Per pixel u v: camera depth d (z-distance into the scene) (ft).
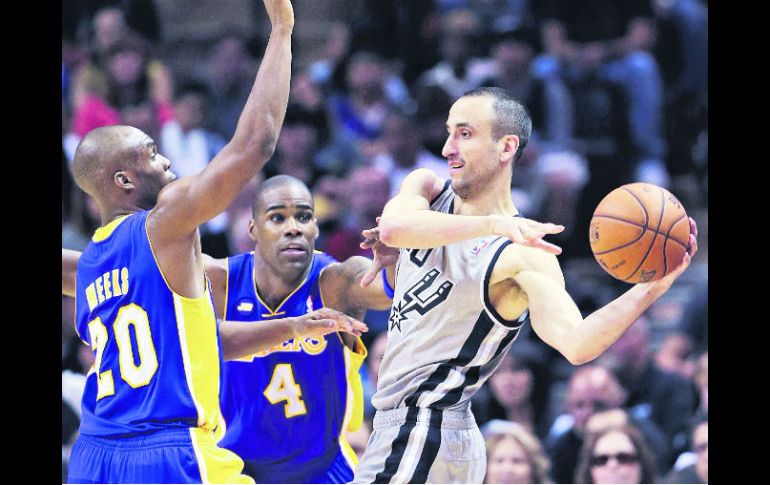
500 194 30.55
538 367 60.75
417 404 29.96
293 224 37.63
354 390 38.50
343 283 37.81
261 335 33.76
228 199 29.32
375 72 82.84
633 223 27.37
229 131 79.77
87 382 31.63
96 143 32.07
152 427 30.07
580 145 77.51
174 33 93.35
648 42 82.69
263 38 93.81
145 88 77.20
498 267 28.96
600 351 27.25
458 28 81.87
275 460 37.96
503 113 30.07
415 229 27.99
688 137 80.84
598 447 50.85
